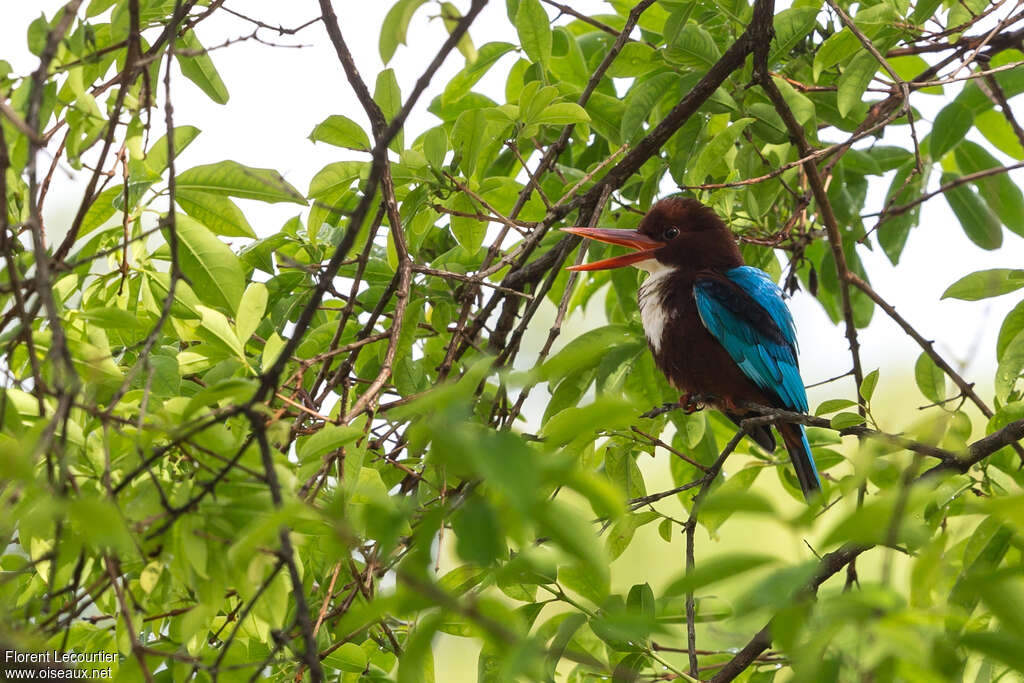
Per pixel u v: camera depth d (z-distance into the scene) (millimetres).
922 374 8922
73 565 5477
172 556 4520
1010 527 6387
